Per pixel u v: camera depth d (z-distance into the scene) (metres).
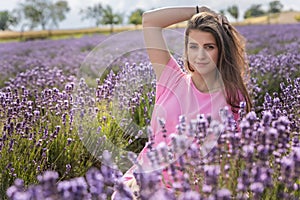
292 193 2.25
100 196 2.06
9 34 26.70
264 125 2.40
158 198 1.99
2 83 7.93
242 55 3.22
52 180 1.97
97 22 34.69
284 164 2.20
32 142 3.65
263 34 13.91
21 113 3.99
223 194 1.94
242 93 3.03
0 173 3.24
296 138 2.47
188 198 1.91
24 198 1.85
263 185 2.16
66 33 28.44
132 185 2.62
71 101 4.01
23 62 10.61
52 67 9.43
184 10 3.12
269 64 6.12
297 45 9.28
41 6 34.22
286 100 3.74
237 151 2.37
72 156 3.68
